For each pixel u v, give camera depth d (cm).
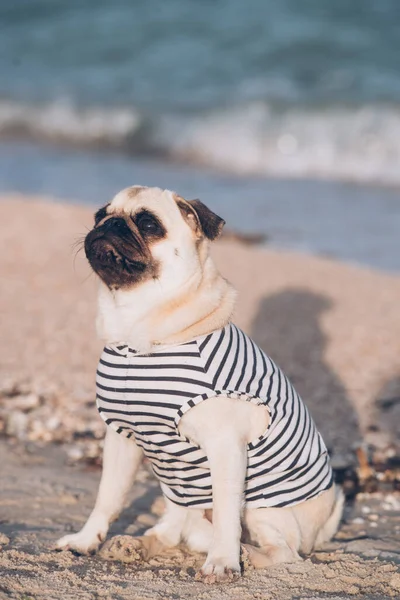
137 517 513
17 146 2141
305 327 928
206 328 407
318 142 1925
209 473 417
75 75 2577
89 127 2181
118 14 3027
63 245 1166
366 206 1559
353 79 2283
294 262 1162
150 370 397
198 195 1636
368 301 1014
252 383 408
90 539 436
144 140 2100
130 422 412
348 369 826
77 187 1666
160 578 394
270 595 367
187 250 418
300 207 1545
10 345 854
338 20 2731
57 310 952
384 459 634
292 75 2366
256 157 1938
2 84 2503
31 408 712
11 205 1355
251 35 2666
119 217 418
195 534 447
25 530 469
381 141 1883
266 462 418
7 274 1062
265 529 431
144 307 408
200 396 390
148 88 2400
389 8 2814
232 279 1082
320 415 726
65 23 3023
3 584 366
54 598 356
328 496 459
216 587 379
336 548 463
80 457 623
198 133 2039
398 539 485
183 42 2697
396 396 765
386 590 375
